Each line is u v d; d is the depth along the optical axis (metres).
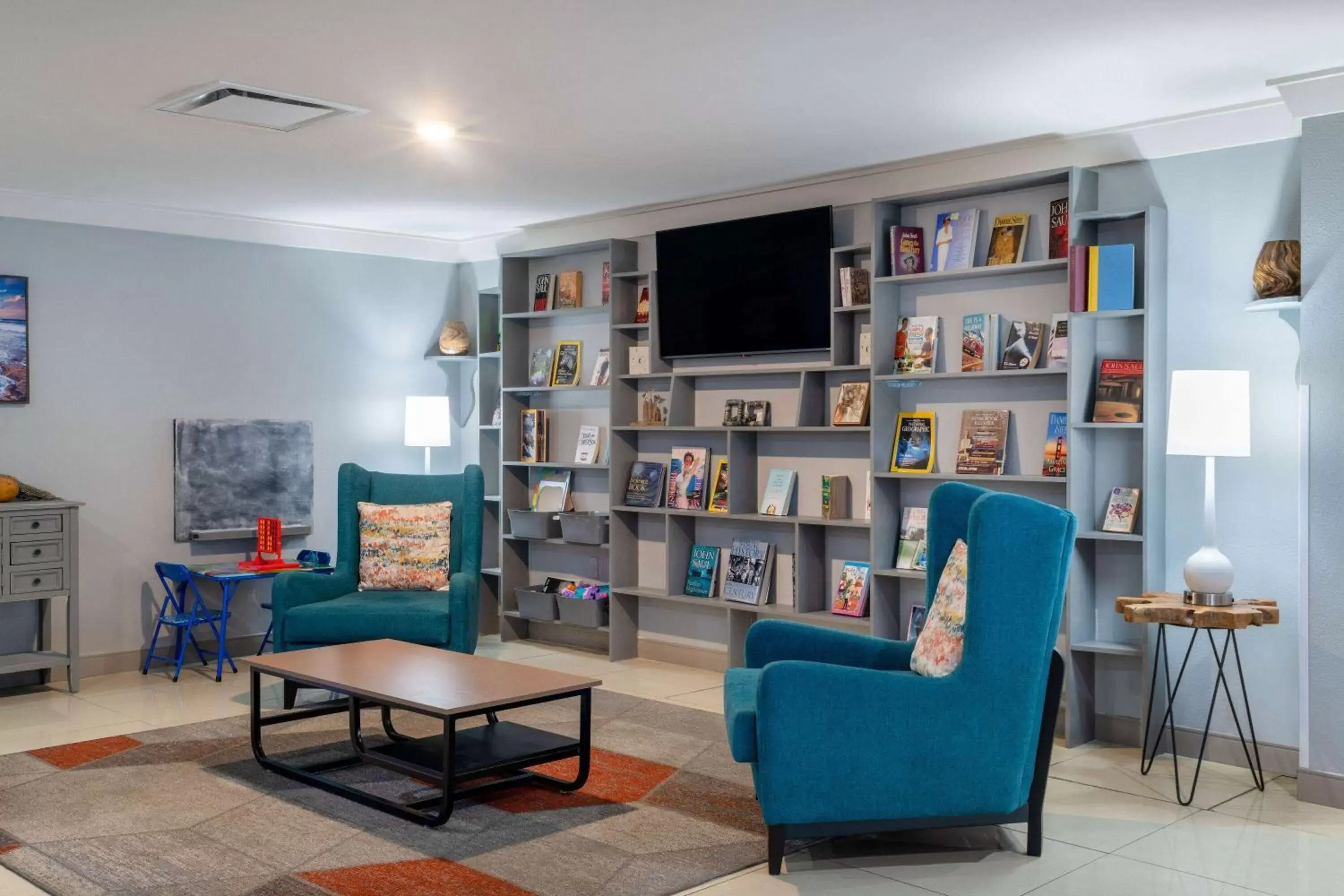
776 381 6.07
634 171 5.54
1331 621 4.09
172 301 6.58
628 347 6.69
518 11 3.32
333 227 7.16
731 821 3.87
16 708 5.49
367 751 4.04
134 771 4.41
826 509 5.69
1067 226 4.90
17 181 5.73
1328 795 4.10
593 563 7.00
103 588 6.32
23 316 6.02
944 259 5.32
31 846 3.60
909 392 5.55
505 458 7.20
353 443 7.38
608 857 3.52
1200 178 4.69
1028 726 3.43
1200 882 3.35
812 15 3.37
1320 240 4.10
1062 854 3.59
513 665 4.35
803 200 5.85
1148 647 4.65
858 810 3.37
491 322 7.56
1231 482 4.63
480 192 6.04
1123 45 3.67
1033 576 3.38
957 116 4.57
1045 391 5.11
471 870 3.40
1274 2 3.27
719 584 6.32
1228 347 4.64
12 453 6.01
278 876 3.35
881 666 3.93
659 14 3.35
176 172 5.52
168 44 3.61
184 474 6.58
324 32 3.50
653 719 5.27
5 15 3.33
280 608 5.50
